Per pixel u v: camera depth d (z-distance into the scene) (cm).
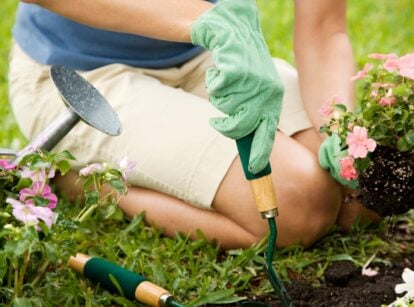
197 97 230
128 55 234
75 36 232
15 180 177
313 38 234
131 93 227
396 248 223
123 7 187
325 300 199
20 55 245
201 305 197
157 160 220
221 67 170
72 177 238
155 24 186
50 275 189
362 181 197
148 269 209
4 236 166
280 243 218
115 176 177
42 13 235
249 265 212
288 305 184
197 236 222
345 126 192
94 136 226
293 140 222
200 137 218
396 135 190
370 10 405
